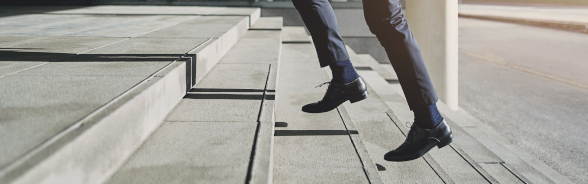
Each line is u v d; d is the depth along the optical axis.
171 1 7.91
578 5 30.59
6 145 0.86
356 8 7.63
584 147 3.61
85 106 1.16
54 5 7.75
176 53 2.20
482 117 4.57
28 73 1.64
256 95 1.99
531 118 4.50
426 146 1.63
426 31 5.50
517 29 14.31
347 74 1.83
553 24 14.84
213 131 1.45
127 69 1.75
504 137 3.82
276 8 7.70
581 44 10.52
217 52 2.85
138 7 7.26
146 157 1.21
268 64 2.79
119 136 1.15
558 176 2.95
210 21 4.41
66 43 2.57
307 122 2.22
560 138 3.84
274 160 1.69
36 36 2.93
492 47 10.20
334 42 1.77
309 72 3.51
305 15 1.75
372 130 2.42
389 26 1.48
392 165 1.97
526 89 5.91
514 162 3.06
